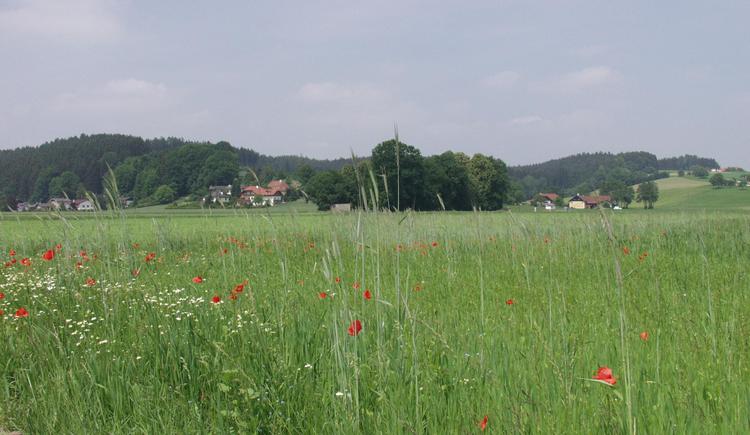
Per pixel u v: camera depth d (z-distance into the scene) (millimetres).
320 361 4238
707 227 17234
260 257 9703
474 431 3141
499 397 3514
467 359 4125
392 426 3160
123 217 7652
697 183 143000
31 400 3793
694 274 9125
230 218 22500
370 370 3941
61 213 7762
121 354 4484
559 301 6191
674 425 3191
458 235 15562
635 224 18141
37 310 5938
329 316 5023
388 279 7465
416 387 3322
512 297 7062
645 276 9047
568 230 15594
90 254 8180
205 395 3834
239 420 3389
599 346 4660
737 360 4328
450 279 8461
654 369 4145
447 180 75688
